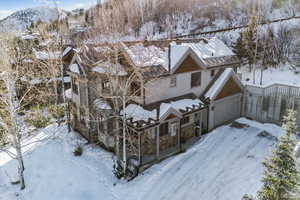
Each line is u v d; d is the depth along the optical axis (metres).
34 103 27.95
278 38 33.69
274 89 21.19
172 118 17.23
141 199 13.59
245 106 23.58
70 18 30.41
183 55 18.66
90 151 18.95
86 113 19.92
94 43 18.78
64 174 16.16
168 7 61.44
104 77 17.58
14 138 14.60
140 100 17.84
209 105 20.38
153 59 18.08
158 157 16.89
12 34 18.91
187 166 16.34
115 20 22.16
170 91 19.05
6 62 14.16
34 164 17.55
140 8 53.94
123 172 15.49
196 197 13.51
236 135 20.30
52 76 27.55
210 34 42.78
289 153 9.52
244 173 15.20
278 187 9.45
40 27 26.12
